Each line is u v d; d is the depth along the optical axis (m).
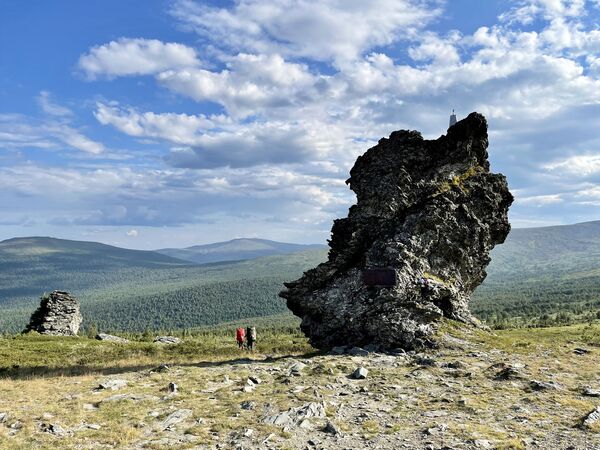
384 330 36.97
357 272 41.97
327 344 40.31
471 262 45.69
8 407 21.77
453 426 17.89
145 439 17.19
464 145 47.88
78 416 20.02
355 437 17.12
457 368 28.97
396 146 48.19
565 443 15.95
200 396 23.56
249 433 17.48
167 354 46.06
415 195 45.72
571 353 34.16
